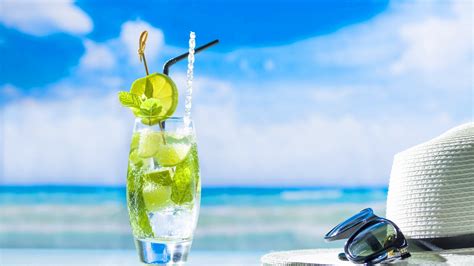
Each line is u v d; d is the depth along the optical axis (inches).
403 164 75.5
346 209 558.6
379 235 61.4
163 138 62.2
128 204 65.2
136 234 63.9
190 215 63.6
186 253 64.0
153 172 62.0
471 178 71.1
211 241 496.1
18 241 501.0
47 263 358.9
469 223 70.8
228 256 446.0
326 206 554.9
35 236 501.7
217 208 531.2
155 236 62.5
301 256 69.6
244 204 544.4
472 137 72.1
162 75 67.1
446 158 71.9
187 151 63.2
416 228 73.1
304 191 566.3
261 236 503.8
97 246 501.7
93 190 547.8
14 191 544.1
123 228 508.7
